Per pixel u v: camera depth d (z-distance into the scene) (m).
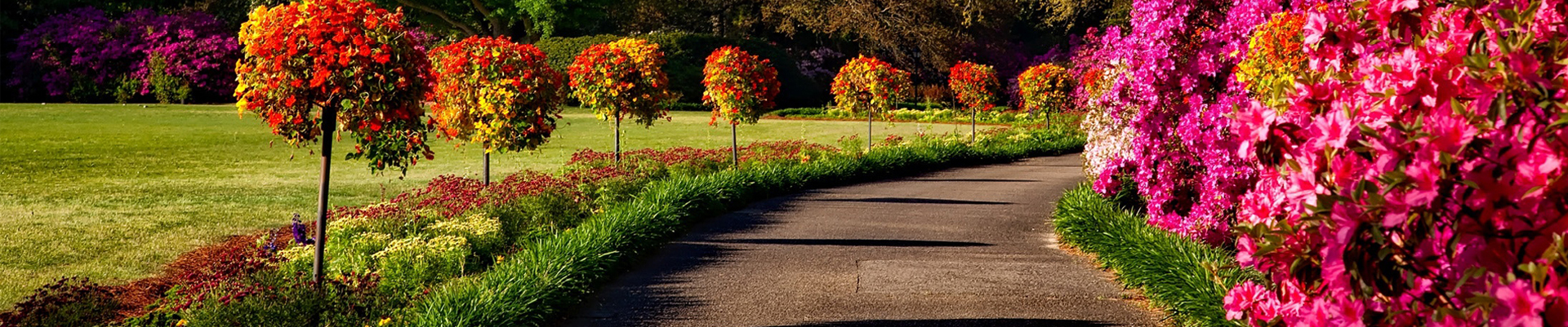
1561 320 1.85
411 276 8.08
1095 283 7.82
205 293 6.57
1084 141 22.81
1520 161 1.99
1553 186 1.96
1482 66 2.08
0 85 44.22
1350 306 2.39
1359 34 2.82
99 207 13.00
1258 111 2.66
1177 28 9.01
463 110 12.57
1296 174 2.44
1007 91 50.53
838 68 54.19
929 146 18.95
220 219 12.05
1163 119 9.24
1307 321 2.51
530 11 45.28
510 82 12.25
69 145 21.72
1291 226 2.49
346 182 16.22
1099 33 37.53
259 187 15.50
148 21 44.59
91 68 43.91
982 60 53.72
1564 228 1.96
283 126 7.02
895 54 50.59
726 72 16.70
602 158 16.23
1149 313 6.85
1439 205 2.04
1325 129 2.38
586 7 46.88
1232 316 3.25
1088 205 9.91
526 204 10.80
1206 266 4.96
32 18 46.59
